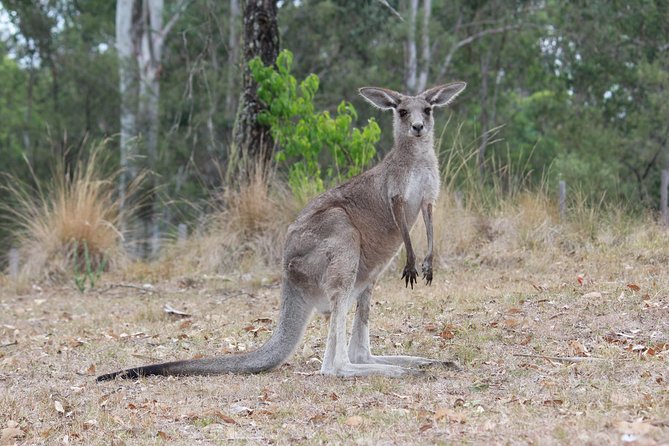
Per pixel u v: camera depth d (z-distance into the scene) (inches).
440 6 1214.3
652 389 260.1
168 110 1105.4
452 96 329.4
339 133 584.4
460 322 377.7
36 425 271.6
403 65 1136.8
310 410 267.9
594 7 1113.4
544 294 411.8
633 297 385.7
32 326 449.7
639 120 1027.9
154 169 973.8
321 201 321.4
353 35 1141.1
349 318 406.9
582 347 315.9
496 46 1198.9
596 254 498.3
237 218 596.1
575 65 1167.6
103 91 1083.9
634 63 1114.1
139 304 494.6
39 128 1173.1
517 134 1214.9
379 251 321.1
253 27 630.5
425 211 316.5
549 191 617.9
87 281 587.2
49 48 1203.9
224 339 382.9
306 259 310.8
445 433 233.1
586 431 221.0
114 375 314.5
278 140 631.2
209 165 1074.7
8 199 962.7
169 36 1208.2
